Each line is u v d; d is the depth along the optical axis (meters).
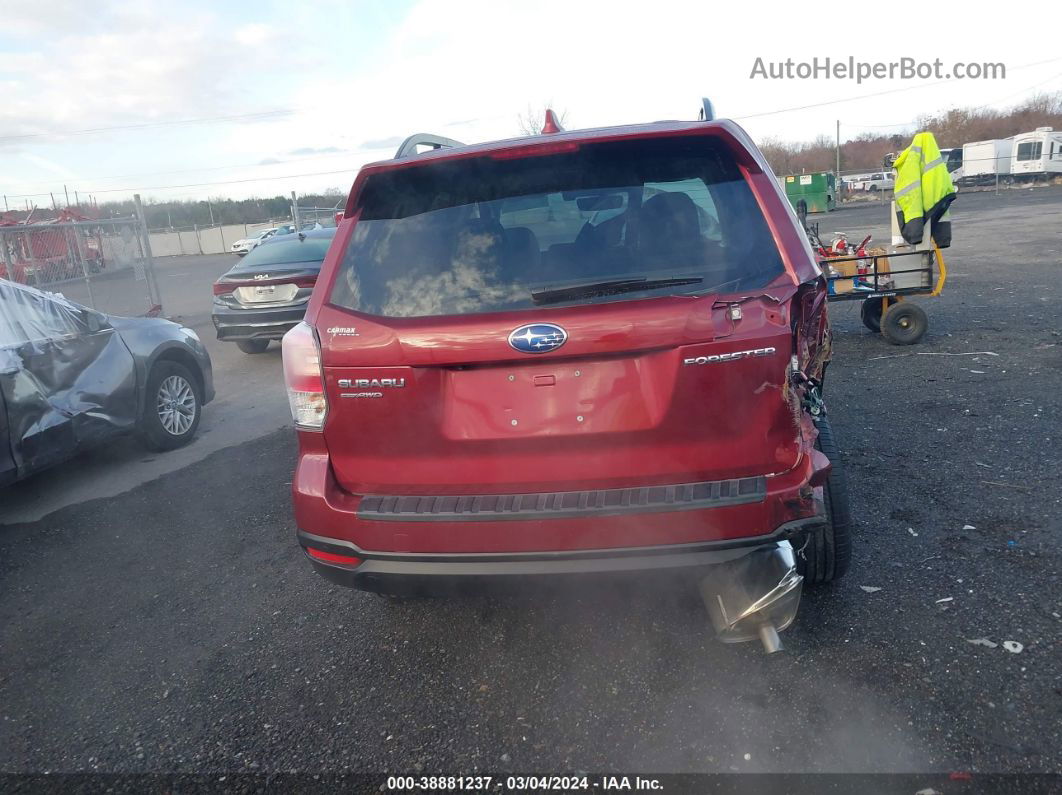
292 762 2.84
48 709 3.31
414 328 2.80
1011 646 3.05
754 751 2.65
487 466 2.86
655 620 3.50
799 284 2.76
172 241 53.12
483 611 3.73
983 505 4.30
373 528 2.91
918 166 8.16
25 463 5.59
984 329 8.88
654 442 2.76
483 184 2.99
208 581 4.40
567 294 2.73
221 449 7.05
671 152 2.93
